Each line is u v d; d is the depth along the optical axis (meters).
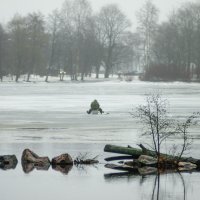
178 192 44.47
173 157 54.97
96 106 103.38
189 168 53.94
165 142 66.25
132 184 46.97
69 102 134.12
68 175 49.97
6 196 42.88
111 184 46.81
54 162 55.06
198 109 112.25
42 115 100.31
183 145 59.19
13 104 128.25
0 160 55.12
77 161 55.75
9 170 51.94
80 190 44.78
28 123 87.50
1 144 65.75
